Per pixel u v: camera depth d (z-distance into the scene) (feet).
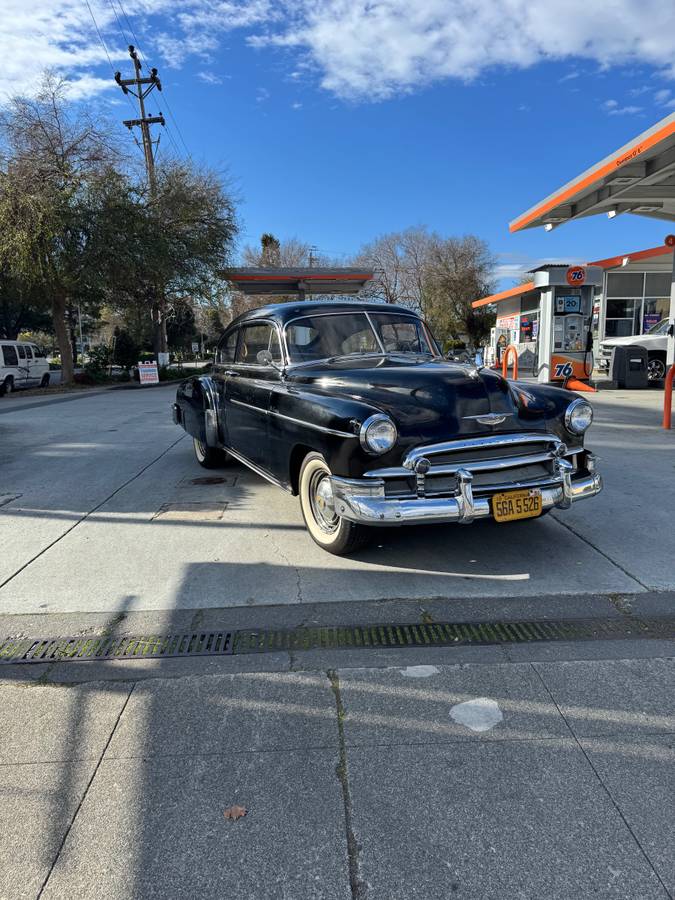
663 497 18.01
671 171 32.96
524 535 15.16
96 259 69.26
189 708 8.49
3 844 6.27
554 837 6.21
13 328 127.54
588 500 17.92
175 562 13.80
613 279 64.54
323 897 5.61
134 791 6.96
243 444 18.07
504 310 71.92
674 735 7.74
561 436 13.33
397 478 11.85
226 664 9.60
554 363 48.65
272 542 14.99
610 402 41.24
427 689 8.83
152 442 29.71
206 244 82.58
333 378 13.99
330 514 13.78
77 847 6.22
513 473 12.56
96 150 69.15
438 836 6.26
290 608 11.47
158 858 6.07
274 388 15.26
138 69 90.48
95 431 33.68
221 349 21.09
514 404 13.15
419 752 7.51
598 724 7.97
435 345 18.06
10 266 66.28
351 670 9.36
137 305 87.30
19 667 9.64
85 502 18.84
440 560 13.69
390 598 11.82
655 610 11.13
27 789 7.02
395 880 5.77
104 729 8.07
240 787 6.98
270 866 5.96
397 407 12.23
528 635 10.36
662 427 30.40
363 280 81.20
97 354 90.43
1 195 64.08
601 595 11.78
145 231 72.74
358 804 6.70
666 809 6.54
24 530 16.25
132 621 11.07
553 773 7.10
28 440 30.83
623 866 5.87
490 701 8.51
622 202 40.93
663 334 53.26
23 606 11.73
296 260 195.11
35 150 66.95
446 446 11.91
